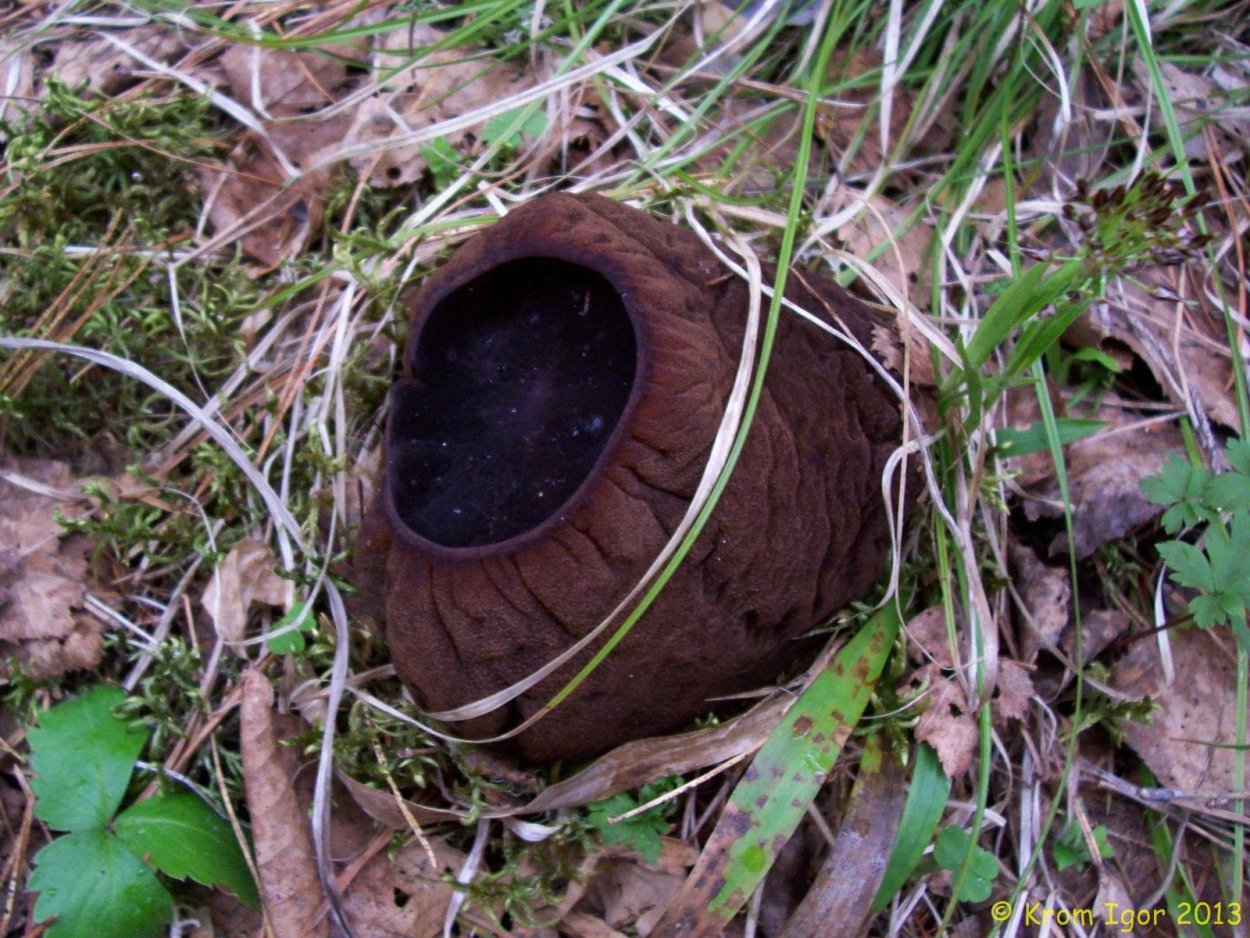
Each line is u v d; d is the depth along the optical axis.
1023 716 0.24
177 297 0.26
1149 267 0.28
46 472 0.25
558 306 0.21
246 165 0.28
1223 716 0.25
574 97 0.28
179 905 0.22
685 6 0.29
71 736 0.23
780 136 0.29
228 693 0.24
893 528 0.22
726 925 0.23
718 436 0.19
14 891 0.22
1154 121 0.29
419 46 0.29
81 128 0.27
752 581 0.21
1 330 0.25
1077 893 0.25
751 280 0.22
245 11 0.29
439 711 0.21
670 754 0.22
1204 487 0.24
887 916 0.24
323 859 0.22
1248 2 0.30
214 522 0.25
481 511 0.20
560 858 0.23
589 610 0.20
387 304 0.25
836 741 0.22
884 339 0.24
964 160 0.28
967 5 0.28
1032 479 0.26
